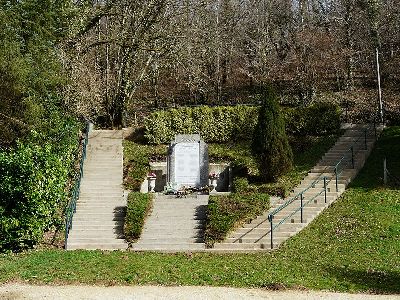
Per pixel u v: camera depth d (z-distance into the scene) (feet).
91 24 88.99
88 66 99.19
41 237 55.98
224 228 56.54
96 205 66.23
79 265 45.78
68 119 80.23
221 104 118.42
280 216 60.54
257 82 121.80
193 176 74.02
